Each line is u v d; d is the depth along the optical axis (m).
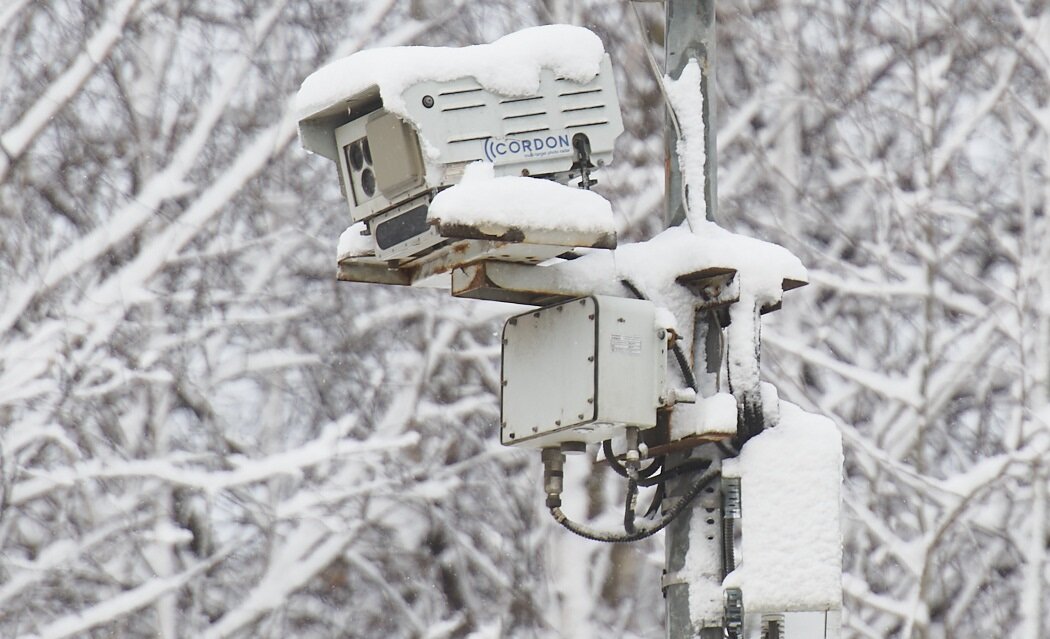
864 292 40.94
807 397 38.00
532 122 17.06
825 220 44.06
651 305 17.30
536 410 17.45
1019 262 42.78
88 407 35.81
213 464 37.56
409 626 40.38
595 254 17.62
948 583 41.19
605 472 40.19
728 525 17.25
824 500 17.05
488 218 15.91
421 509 39.66
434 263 17.86
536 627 39.03
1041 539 38.97
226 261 39.03
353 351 40.56
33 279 34.69
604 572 39.28
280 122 37.44
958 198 46.25
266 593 36.16
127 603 32.94
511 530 39.56
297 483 38.06
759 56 46.22
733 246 17.53
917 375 39.69
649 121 44.44
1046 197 43.81
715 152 18.36
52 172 39.94
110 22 36.06
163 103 41.59
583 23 44.44
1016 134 44.06
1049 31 45.91
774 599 16.70
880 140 46.31
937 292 42.41
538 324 17.61
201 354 39.06
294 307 40.72
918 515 37.22
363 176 17.78
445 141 16.75
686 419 17.23
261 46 42.19
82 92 40.75
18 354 33.34
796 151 45.06
